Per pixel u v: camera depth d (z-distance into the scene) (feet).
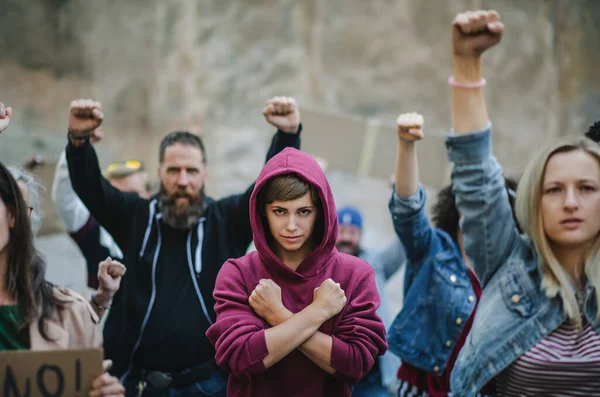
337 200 43.62
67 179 14.37
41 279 8.39
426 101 47.29
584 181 8.71
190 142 12.81
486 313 9.18
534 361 8.61
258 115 46.01
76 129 12.11
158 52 47.32
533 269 9.13
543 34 48.01
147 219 12.66
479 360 8.98
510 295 9.08
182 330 11.91
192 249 12.41
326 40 47.01
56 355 7.72
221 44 46.44
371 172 20.29
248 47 46.44
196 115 46.03
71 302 8.57
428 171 19.16
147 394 11.85
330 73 47.01
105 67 48.49
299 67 46.26
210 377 12.03
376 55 47.21
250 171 45.29
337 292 8.55
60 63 49.34
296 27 46.52
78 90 48.80
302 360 8.70
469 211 9.44
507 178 12.00
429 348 11.44
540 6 48.19
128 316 12.10
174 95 46.50
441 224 12.44
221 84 46.14
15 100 47.62
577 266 8.98
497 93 47.70
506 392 8.98
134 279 12.28
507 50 47.75
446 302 11.49
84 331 8.54
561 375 8.48
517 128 47.50
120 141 46.83
